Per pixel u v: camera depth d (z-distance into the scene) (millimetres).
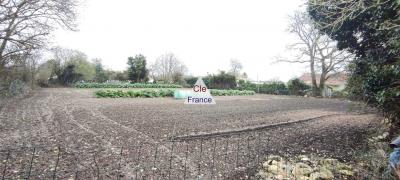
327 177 4633
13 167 4566
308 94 34625
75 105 14680
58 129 7801
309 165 5258
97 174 4402
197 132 7883
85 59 44688
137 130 7996
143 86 40844
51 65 38906
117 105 15414
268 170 4891
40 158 5090
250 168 5008
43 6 13531
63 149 5723
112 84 40469
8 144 6027
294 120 10781
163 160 5266
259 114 12555
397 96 6141
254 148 6348
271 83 40844
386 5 6070
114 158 5250
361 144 7016
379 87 6762
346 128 9438
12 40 13227
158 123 9305
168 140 6859
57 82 40156
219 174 4684
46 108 12836
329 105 19375
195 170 4812
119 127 8367
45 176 4238
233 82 42594
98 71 48250
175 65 52719
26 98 18109
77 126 8336
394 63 6387
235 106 16594
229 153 5887
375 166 5004
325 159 5555
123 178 4320
